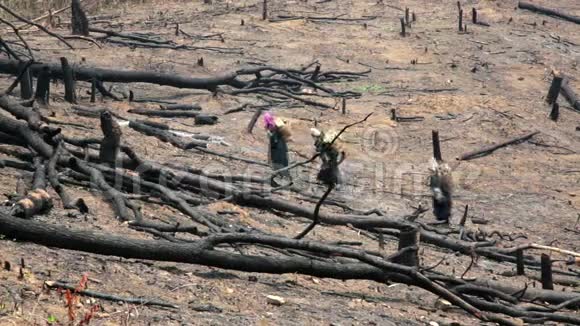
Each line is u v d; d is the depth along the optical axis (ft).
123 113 68.80
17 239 29.68
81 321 22.72
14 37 92.22
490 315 33.04
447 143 73.97
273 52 100.68
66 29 100.63
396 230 48.14
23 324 23.04
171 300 28.04
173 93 80.64
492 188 64.13
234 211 41.88
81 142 43.42
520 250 43.16
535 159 72.79
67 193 37.47
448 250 46.62
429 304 34.60
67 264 29.01
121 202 37.27
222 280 31.50
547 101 88.48
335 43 106.93
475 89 92.27
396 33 114.83
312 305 30.66
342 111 78.38
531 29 123.44
